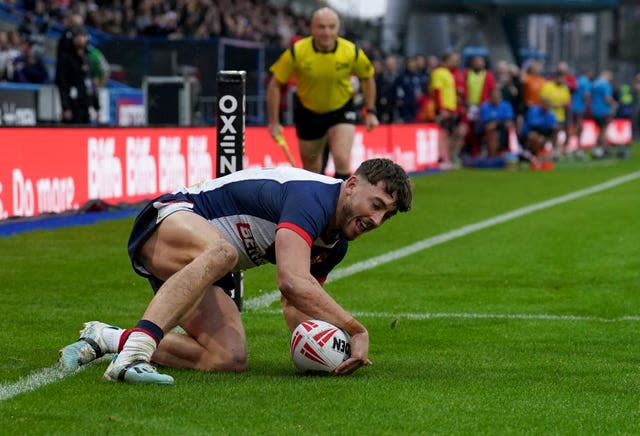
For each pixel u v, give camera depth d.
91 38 65.56
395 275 26.91
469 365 16.73
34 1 67.94
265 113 64.62
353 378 15.32
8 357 16.80
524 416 13.39
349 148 33.38
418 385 14.99
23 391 14.34
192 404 13.61
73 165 37.75
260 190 15.27
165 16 70.44
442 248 32.19
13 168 34.72
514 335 19.45
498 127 72.62
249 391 14.35
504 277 26.69
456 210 43.72
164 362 15.84
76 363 15.59
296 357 15.40
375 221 14.66
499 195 51.09
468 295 24.05
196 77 59.88
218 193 15.63
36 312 21.17
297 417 13.11
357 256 30.30
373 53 85.56
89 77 52.53
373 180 14.59
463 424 12.97
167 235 15.38
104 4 70.50
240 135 19.94
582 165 77.62
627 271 27.80
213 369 15.59
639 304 23.02
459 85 71.06
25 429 12.51
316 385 14.76
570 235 35.69
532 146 73.00
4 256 29.02
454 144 72.00
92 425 12.67
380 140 61.25
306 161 34.47
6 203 34.41
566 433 12.69
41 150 36.03
